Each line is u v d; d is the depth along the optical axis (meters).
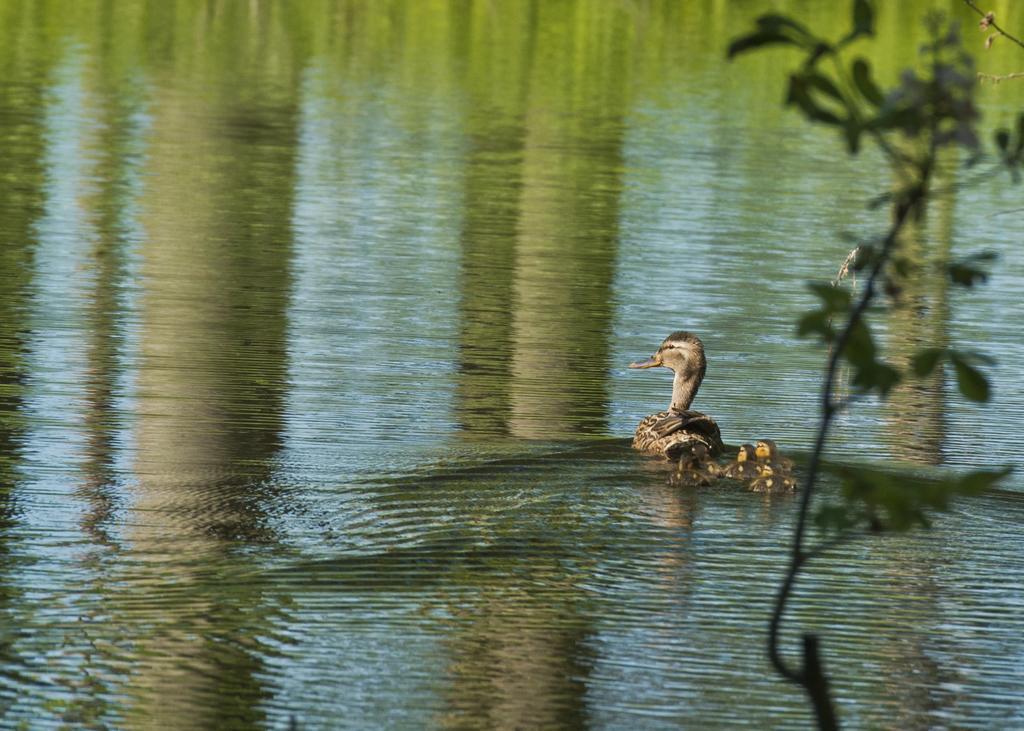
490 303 21.09
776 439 14.92
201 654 8.96
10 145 31.80
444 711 8.23
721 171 32.94
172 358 17.33
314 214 26.91
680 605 9.85
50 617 9.39
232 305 20.23
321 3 60.38
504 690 8.42
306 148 33.44
